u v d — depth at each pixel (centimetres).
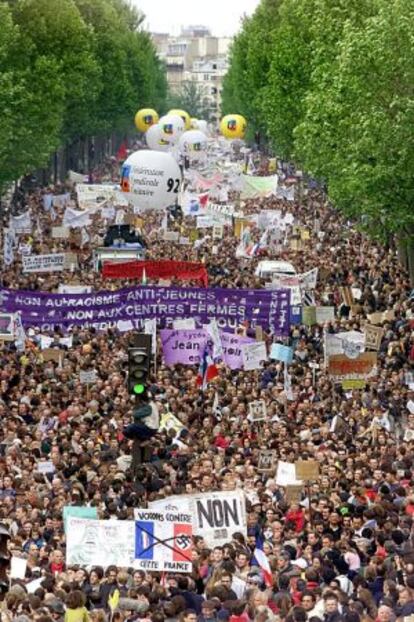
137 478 5122
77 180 19812
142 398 5353
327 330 7500
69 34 16838
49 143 15550
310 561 4169
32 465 5338
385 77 9456
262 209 14938
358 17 10869
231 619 3597
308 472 5053
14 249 11550
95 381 6769
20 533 4403
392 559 4075
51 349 7244
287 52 16175
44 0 16638
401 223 9519
